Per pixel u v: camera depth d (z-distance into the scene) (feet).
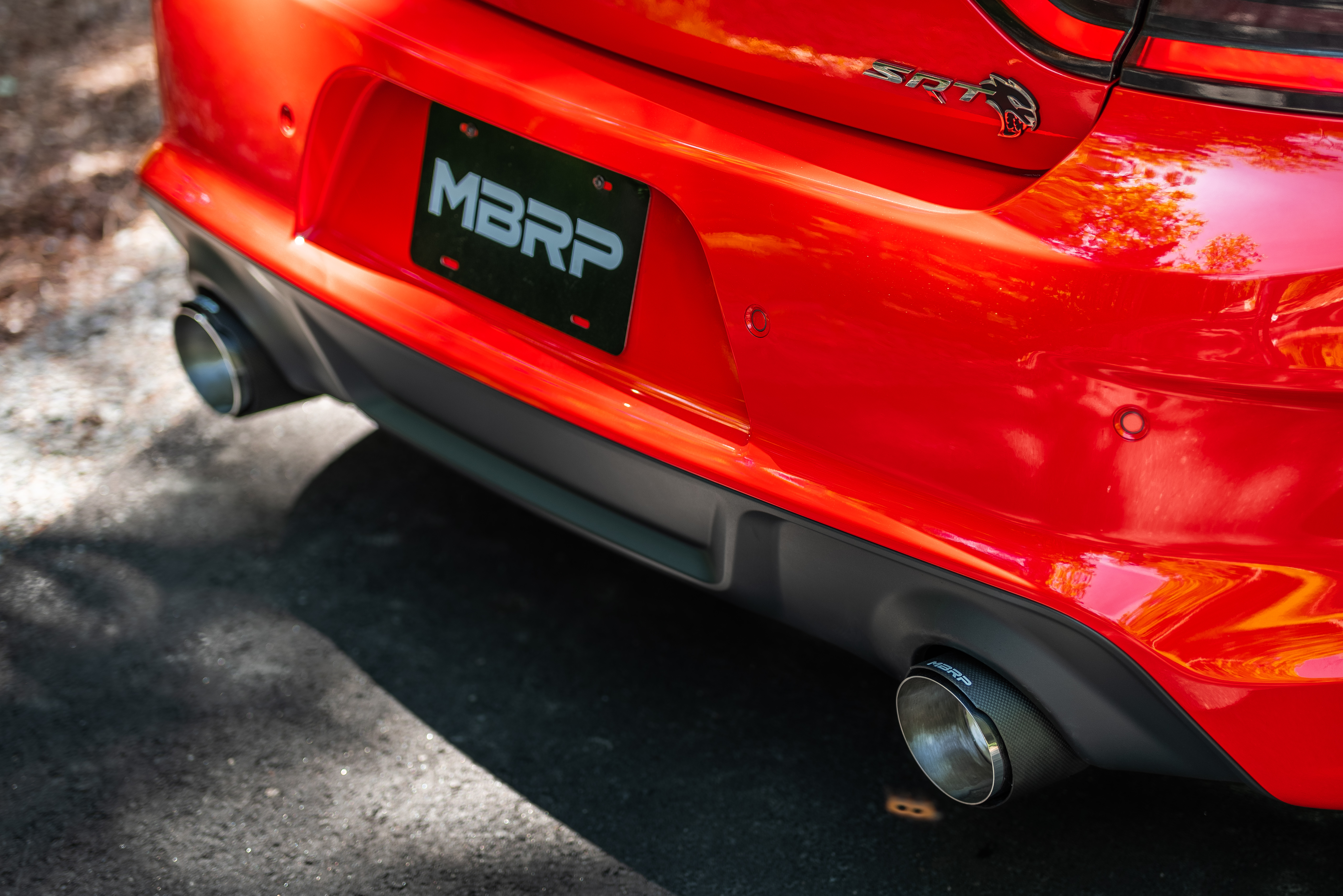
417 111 6.52
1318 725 4.99
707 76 5.50
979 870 6.40
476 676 7.59
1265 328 4.58
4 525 8.67
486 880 6.34
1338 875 6.35
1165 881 6.31
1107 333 4.70
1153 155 4.69
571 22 5.83
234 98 7.11
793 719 7.36
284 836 6.56
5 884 6.24
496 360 6.36
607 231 5.93
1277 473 4.79
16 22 16.28
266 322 7.66
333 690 7.47
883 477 5.36
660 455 5.89
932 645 5.67
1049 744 5.58
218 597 8.11
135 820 6.63
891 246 4.99
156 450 9.45
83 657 7.63
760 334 5.45
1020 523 5.10
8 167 13.29
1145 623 4.96
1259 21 4.60
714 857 6.48
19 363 10.43
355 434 9.72
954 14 4.87
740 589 6.18
